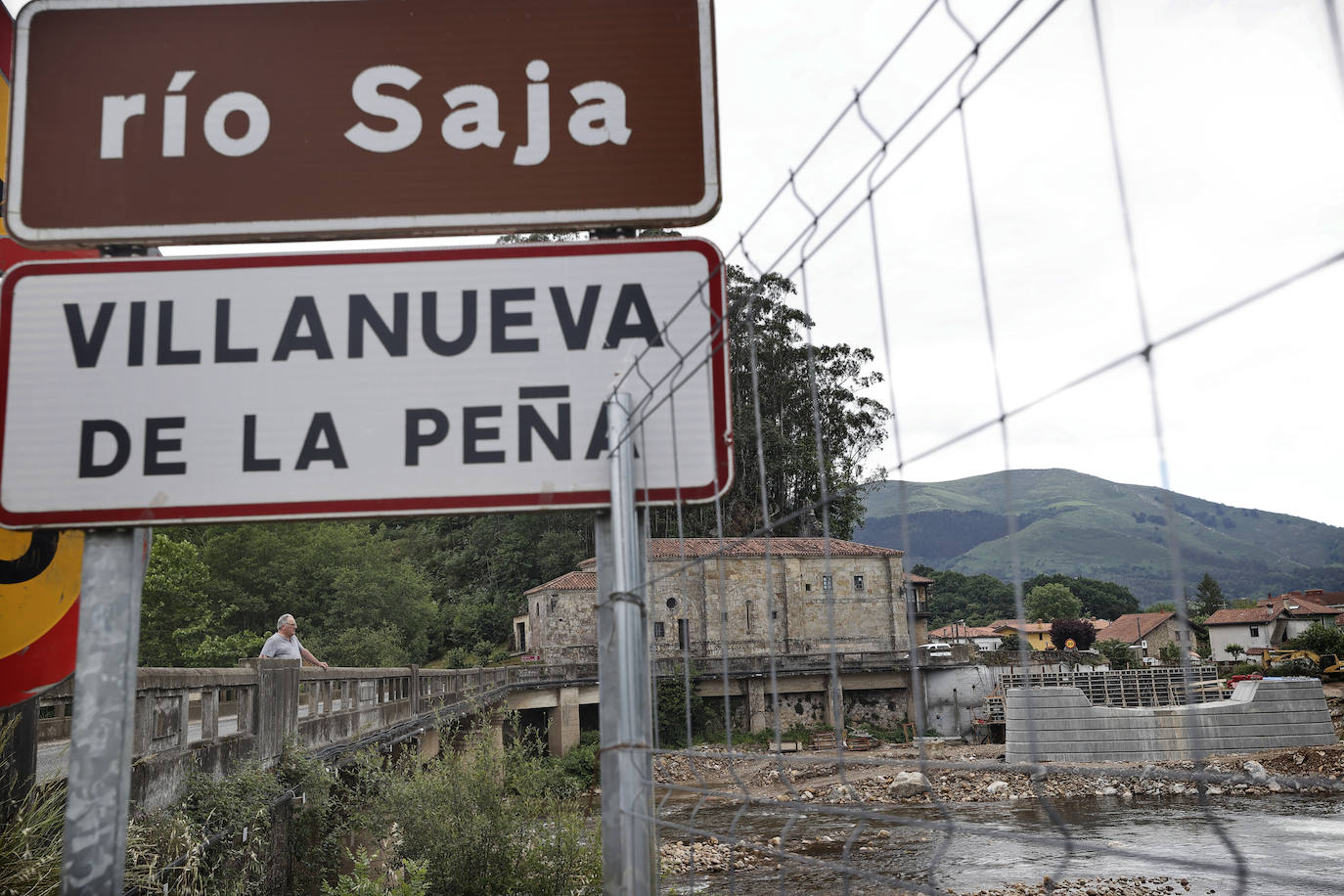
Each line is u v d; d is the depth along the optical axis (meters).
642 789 2.39
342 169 3.30
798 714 49.47
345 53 3.36
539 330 3.20
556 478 3.11
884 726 51.47
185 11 3.37
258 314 3.21
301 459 3.12
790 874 14.55
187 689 7.23
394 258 3.24
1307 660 55.88
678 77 3.33
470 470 3.12
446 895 9.91
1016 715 31.73
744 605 49.41
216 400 3.15
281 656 11.20
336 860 10.45
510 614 70.38
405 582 61.56
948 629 58.88
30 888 4.12
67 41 3.35
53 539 4.80
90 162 3.29
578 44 3.35
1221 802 26.86
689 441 3.06
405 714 18.97
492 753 10.98
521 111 3.33
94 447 3.12
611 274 3.22
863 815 1.33
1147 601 133.75
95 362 3.16
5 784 4.76
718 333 3.12
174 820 6.04
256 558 53.38
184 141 3.31
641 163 3.29
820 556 52.19
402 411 3.15
